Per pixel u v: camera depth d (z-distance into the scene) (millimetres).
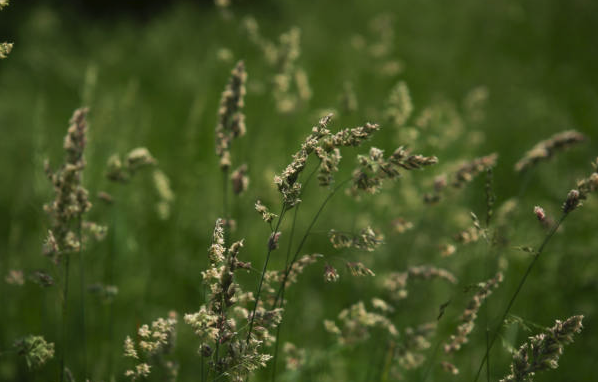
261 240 4133
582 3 9102
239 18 9547
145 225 3945
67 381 1863
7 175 4781
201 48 8906
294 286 3479
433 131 5027
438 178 2676
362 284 3430
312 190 4949
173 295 3711
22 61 7910
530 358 2893
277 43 8906
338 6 10609
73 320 3096
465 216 4066
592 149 5512
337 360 3072
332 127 3887
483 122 6406
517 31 9047
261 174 4383
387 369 2443
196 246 4191
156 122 6203
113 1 11992
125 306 3426
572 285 3324
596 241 3492
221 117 2346
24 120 5832
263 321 1632
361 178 1597
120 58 8836
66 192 1634
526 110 6691
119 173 2625
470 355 3125
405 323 3186
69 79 7535
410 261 3715
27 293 3355
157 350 1889
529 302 3381
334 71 7703
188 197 4316
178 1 11703
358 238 1661
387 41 5328
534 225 3820
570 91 7430
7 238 3893
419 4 9906
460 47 8797
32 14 9289
